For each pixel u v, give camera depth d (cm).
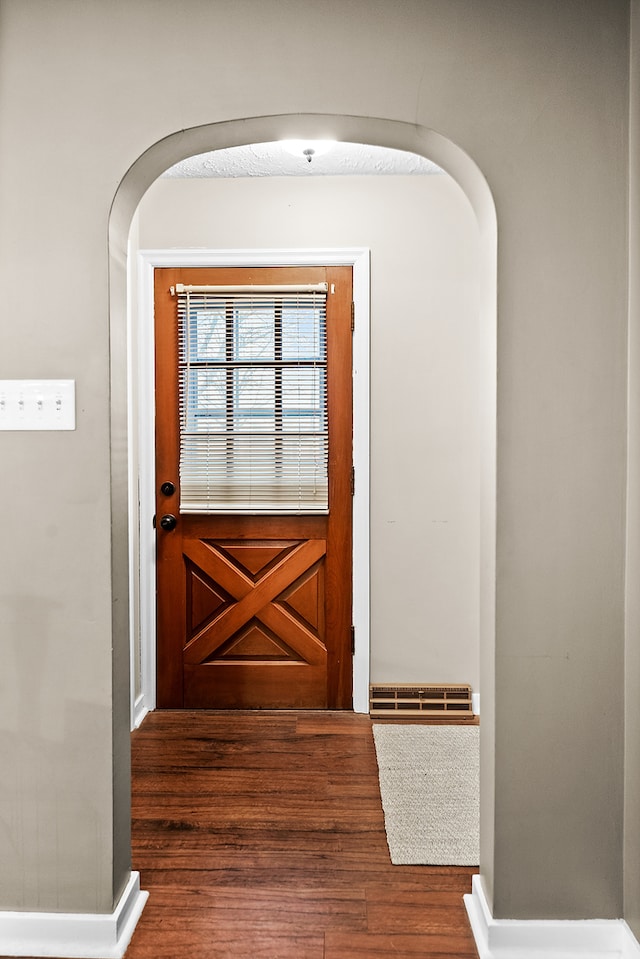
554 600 170
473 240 319
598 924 171
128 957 168
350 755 280
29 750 173
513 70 165
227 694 330
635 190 163
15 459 171
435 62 165
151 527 326
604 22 164
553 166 166
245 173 314
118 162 167
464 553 324
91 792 172
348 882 197
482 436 184
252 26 165
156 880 197
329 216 320
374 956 168
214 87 166
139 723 313
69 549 171
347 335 321
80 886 173
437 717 319
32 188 168
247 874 200
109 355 169
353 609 326
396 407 322
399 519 324
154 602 327
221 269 322
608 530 170
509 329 168
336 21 165
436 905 188
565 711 171
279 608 329
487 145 166
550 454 169
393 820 230
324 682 329
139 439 323
